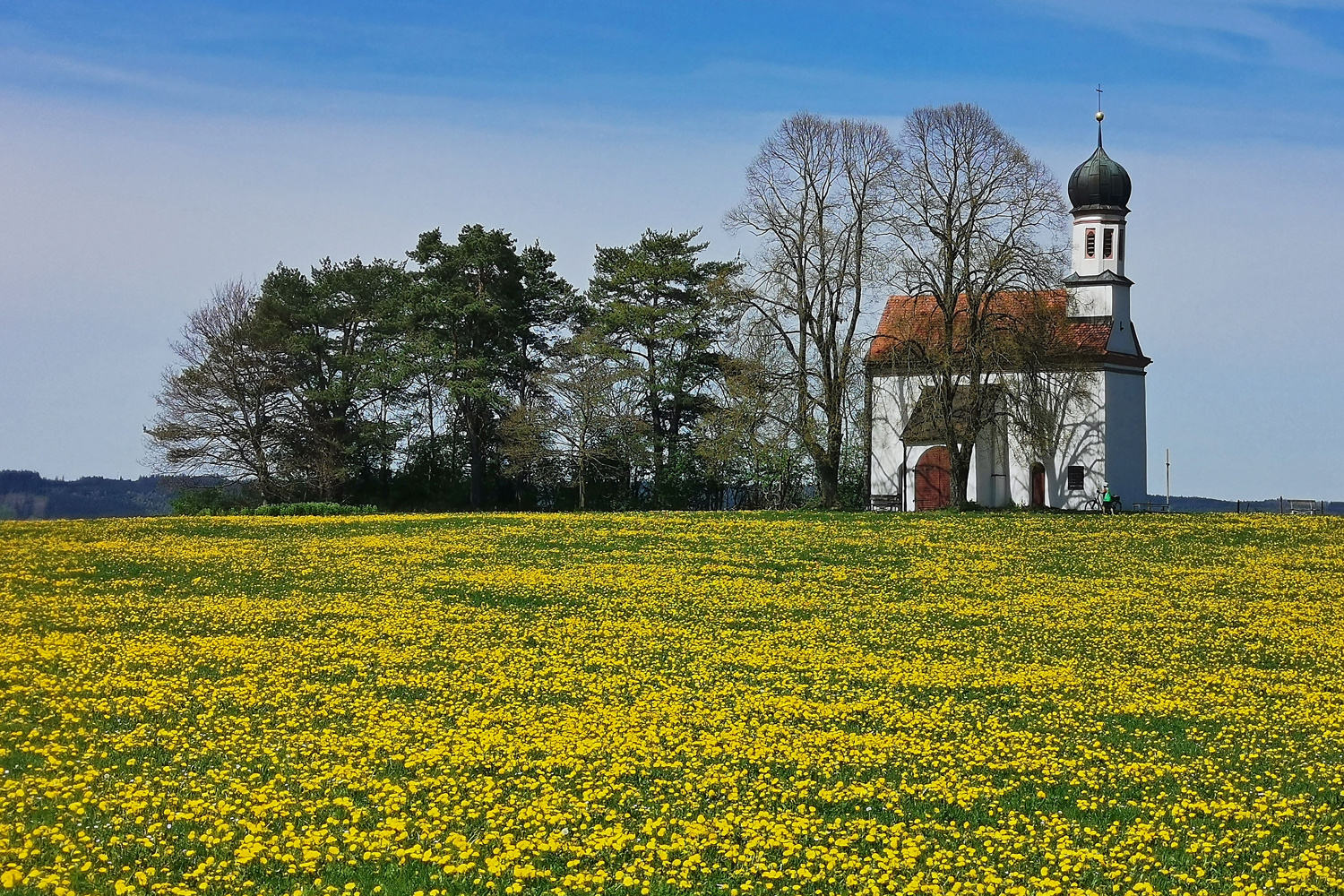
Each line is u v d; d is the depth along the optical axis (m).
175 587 37.28
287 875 14.84
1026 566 44.50
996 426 68.56
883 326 70.62
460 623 32.56
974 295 65.12
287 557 43.56
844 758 20.47
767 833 16.58
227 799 17.33
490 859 15.10
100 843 15.40
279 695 23.91
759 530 52.66
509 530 52.25
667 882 14.94
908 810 18.12
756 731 22.16
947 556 46.31
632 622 33.16
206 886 14.34
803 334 68.38
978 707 24.84
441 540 48.81
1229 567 44.84
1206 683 27.52
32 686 23.81
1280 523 56.72
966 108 65.31
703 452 71.69
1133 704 24.97
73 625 31.02
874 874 15.28
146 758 19.45
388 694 24.75
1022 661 29.47
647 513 62.06
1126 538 51.75
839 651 30.09
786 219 68.31
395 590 37.47
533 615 34.00
